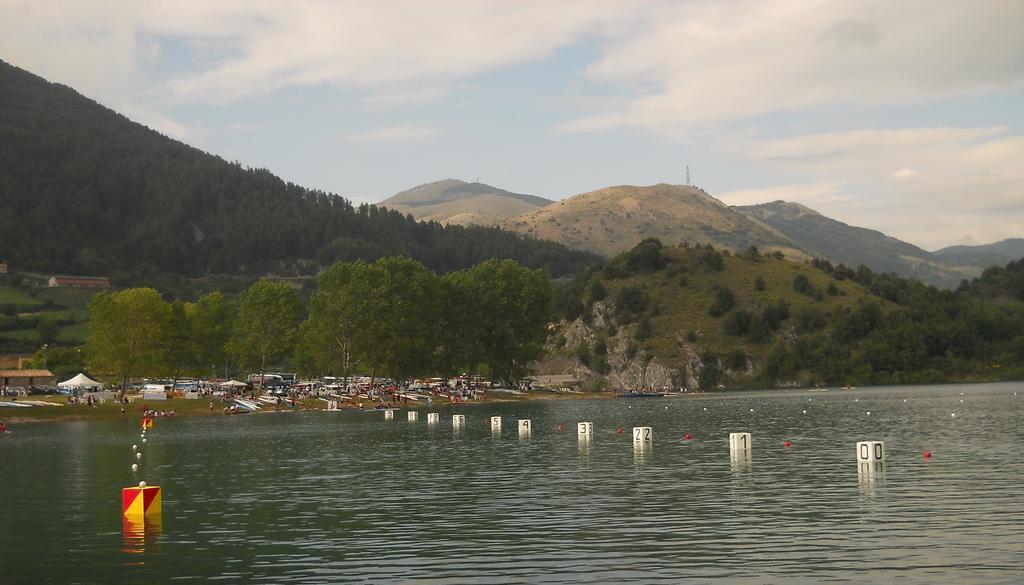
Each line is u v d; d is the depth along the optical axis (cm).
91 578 3688
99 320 19262
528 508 5134
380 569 3731
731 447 7975
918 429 10338
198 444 10712
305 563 3875
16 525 4950
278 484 6612
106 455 9425
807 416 13812
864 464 6769
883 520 4441
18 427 14962
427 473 7081
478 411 18038
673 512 4850
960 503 4869
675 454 8019
